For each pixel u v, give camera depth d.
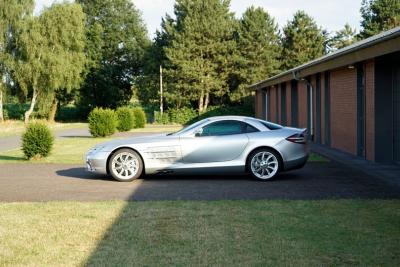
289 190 9.20
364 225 6.30
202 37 50.47
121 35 64.44
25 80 47.12
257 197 8.49
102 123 27.52
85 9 64.44
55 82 47.31
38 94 49.16
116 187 9.84
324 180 10.40
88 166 11.09
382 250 5.25
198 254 5.19
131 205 7.78
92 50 58.81
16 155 17.75
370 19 55.47
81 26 49.66
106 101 59.97
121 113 33.22
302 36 54.69
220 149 10.61
